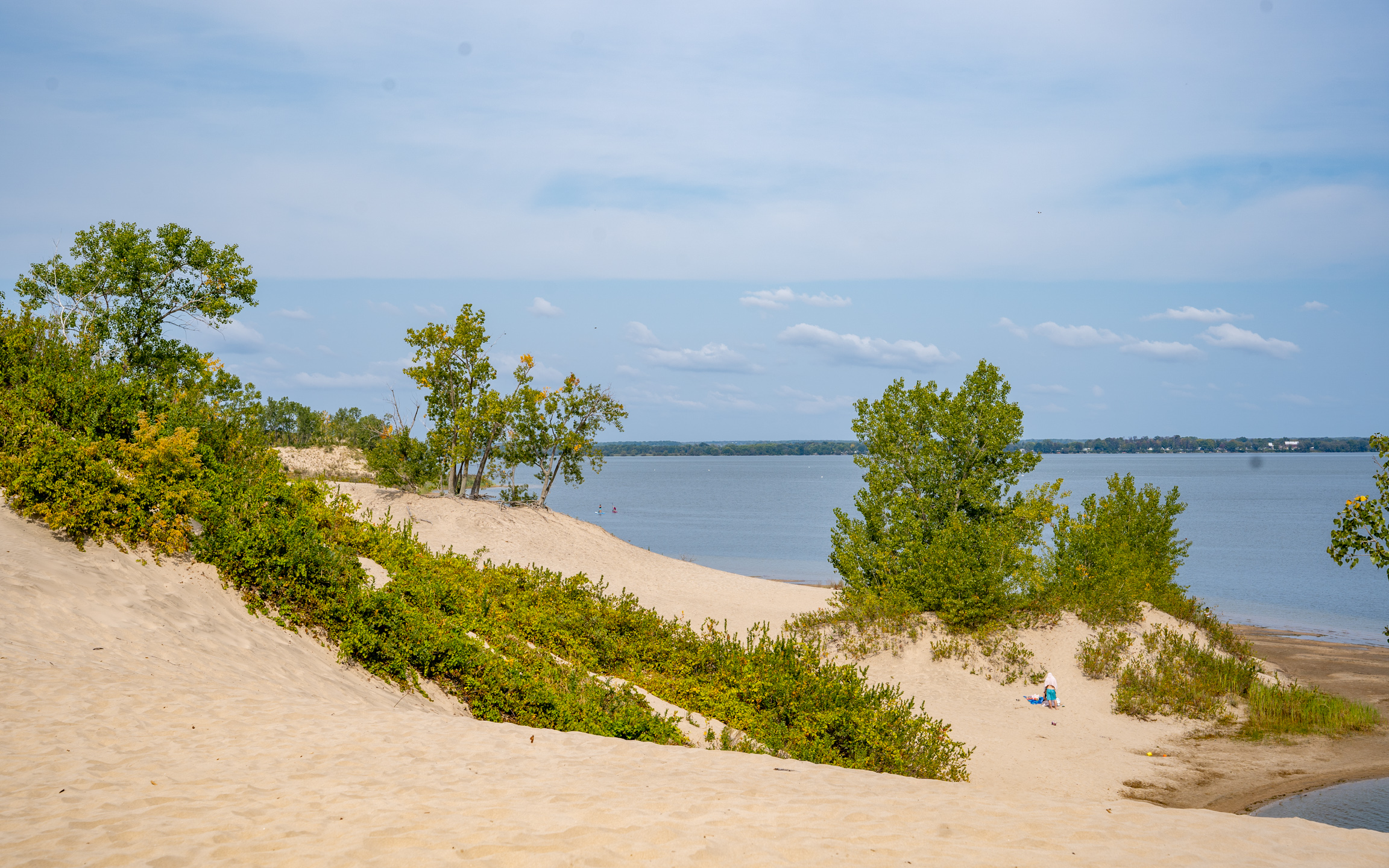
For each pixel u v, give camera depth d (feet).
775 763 27.40
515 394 121.19
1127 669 68.95
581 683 41.19
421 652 39.40
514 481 130.00
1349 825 44.27
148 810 18.07
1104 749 57.11
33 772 20.06
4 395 46.78
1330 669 84.74
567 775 22.84
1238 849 17.53
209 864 15.15
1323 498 415.85
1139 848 17.47
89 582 34.50
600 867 15.33
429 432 117.80
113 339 91.61
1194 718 63.82
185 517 41.52
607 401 128.16
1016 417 85.35
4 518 36.70
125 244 91.66
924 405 86.84
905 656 75.00
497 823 17.80
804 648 52.21
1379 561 45.06
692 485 568.00
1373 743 58.75
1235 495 451.12
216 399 64.18
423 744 25.58
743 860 15.97
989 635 75.31
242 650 34.53
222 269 96.73
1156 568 90.07
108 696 26.27
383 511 107.76
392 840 16.48
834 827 18.42
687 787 22.06
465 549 105.09
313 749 23.81
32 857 15.23
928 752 43.09
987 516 85.66
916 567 81.56
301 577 41.19
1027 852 16.92
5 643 28.37
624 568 115.44
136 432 46.44
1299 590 148.87
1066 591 80.02
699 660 52.08
